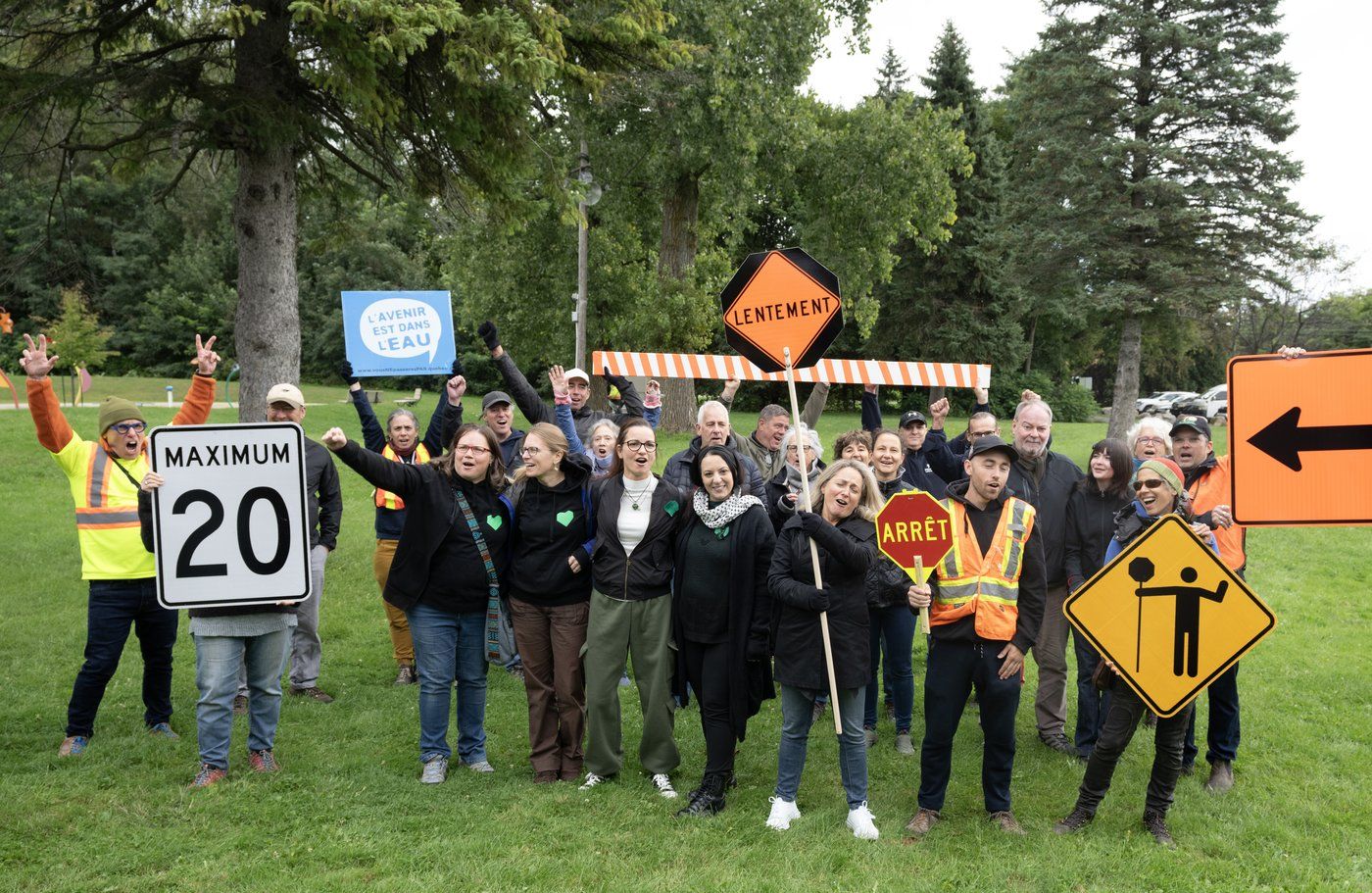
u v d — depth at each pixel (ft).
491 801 15.38
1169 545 13.35
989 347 127.24
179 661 23.07
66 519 40.27
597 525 16.25
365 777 16.14
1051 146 80.38
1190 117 79.30
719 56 57.72
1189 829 14.99
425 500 16.20
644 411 25.40
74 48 32.76
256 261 32.09
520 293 78.18
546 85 34.88
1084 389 140.77
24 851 13.15
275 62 31.07
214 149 32.55
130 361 143.74
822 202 76.95
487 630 16.62
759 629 15.34
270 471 15.80
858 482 15.08
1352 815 15.60
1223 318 89.10
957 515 15.02
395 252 143.13
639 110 62.54
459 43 28.48
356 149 39.19
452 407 22.65
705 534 15.62
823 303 16.39
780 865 13.37
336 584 30.94
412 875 12.79
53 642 24.31
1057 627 18.70
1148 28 77.97
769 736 18.98
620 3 34.55
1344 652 25.36
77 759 16.55
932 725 14.82
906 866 13.46
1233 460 10.65
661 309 72.28
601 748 16.26
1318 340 112.78
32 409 16.57
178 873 12.69
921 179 72.54
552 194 37.93
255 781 15.80
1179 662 13.33
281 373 32.42
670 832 14.33
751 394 138.72
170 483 15.56
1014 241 86.02
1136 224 78.23
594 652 16.10
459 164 35.88
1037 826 14.99
